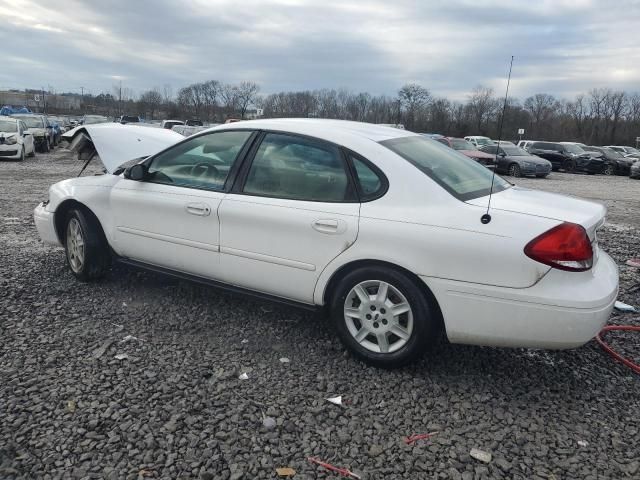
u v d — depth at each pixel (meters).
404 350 3.45
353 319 3.63
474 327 3.24
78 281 5.04
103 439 2.73
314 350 3.83
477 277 3.17
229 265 4.02
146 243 4.48
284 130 3.93
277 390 3.28
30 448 2.64
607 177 25.69
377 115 68.19
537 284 3.06
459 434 2.91
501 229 3.13
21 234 7.03
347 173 3.60
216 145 4.20
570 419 3.10
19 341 3.76
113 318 4.24
